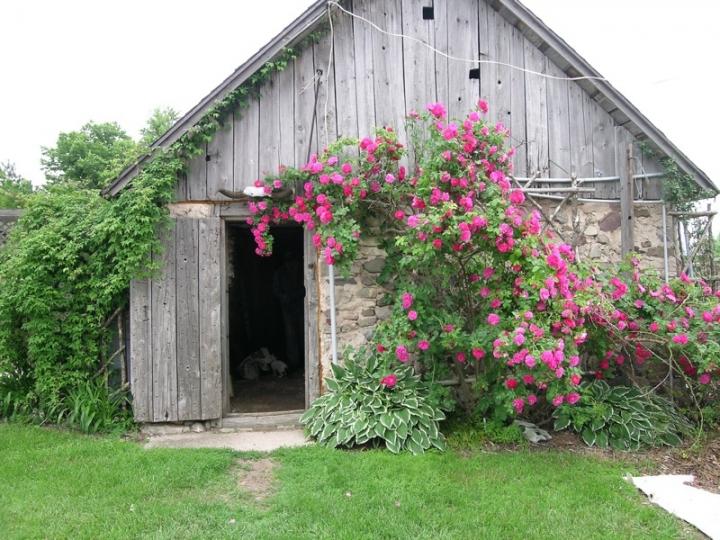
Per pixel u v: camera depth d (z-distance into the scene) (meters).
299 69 6.09
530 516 3.64
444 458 4.67
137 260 5.50
